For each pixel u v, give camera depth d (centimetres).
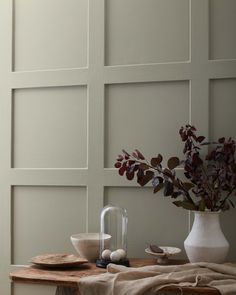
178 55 189
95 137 197
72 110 202
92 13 200
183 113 188
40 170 203
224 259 166
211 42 185
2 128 210
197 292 137
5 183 208
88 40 200
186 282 142
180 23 190
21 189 207
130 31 195
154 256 175
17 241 206
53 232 202
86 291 144
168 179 175
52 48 205
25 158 207
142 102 193
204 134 184
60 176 200
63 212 201
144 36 194
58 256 179
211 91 185
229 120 183
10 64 210
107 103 197
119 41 196
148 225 190
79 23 202
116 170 193
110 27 198
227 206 168
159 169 174
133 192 192
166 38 191
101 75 197
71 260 171
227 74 182
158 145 190
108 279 145
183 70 187
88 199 196
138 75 192
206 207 169
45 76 205
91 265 173
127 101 195
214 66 183
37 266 170
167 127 190
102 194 195
